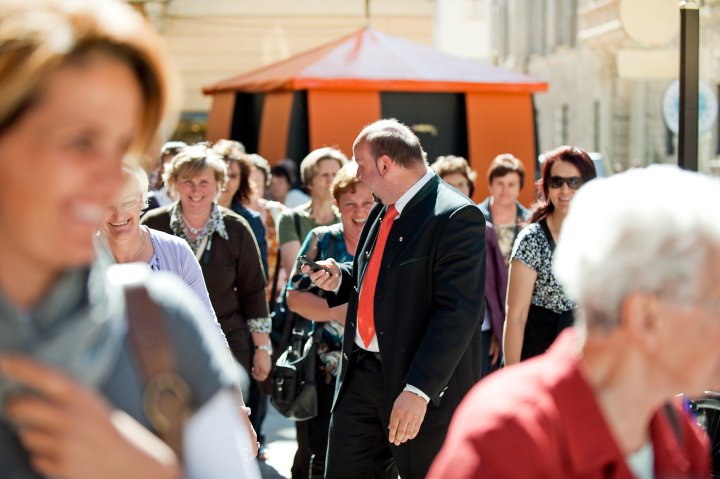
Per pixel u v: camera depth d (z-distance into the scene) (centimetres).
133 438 167
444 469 201
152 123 177
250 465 202
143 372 175
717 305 196
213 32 2567
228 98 1722
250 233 625
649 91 2372
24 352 165
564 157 547
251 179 827
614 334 202
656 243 195
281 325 689
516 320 546
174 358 180
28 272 170
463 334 455
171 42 2564
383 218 494
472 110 1427
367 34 1559
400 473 482
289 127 1385
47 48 160
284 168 1216
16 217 165
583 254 202
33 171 162
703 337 197
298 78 1364
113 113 167
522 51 3456
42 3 165
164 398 175
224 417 186
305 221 807
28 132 162
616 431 205
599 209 202
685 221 195
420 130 1435
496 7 3838
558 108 3012
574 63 2833
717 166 1852
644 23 811
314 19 2572
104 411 165
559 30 3059
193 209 603
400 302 471
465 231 463
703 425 482
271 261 848
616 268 197
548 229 552
